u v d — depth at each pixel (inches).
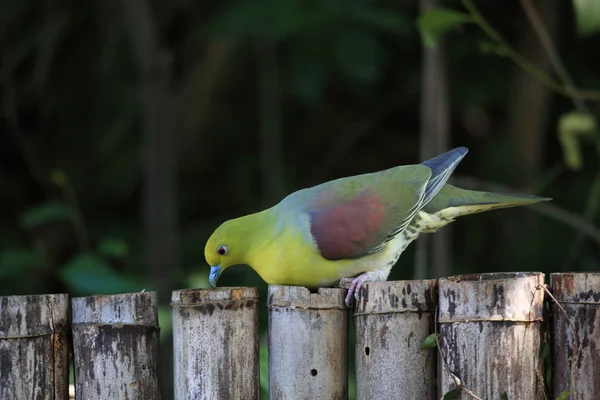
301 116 530.6
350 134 526.0
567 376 201.2
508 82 483.8
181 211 532.4
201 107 518.3
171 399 374.3
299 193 270.4
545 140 509.0
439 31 303.4
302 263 262.1
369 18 401.1
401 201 269.1
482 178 490.9
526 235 481.1
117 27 478.3
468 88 484.1
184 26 505.7
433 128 392.8
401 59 501.7
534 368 199.6
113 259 518.9
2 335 208.7
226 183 535.5
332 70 461.4
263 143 505.7
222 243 266.7
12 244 532.4
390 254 272.5
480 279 208.2
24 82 523.8
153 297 217.3
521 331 197.9
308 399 211.8
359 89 500.1
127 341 212.8
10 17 497.7
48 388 213.5
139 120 510.3
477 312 198.8
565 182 484.4
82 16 504.7
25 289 488.1
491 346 197.9
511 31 487.2
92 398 213.8
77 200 522.9
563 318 201.5
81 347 214.7
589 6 254.7
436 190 278.8
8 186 549.0
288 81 468.4
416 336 208.4
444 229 406.9
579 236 426.9
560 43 487.8
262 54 488.4
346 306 215.8
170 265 422.6
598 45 485.7
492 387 197.9
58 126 532.4
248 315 214.1
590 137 440.8
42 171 530.9
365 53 407.5
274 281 270.4
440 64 393.4
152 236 424.5
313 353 211.8
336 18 406.9
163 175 426.0
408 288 208.7
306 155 532.4
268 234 265.0
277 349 214.1
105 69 478.0
